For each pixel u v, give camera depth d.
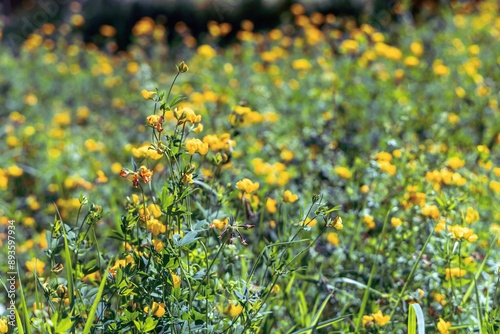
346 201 4.13
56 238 2.37
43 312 2.41
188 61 10.61
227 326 2.52
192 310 2.31
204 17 15.05
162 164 4.29
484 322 2.53
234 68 9.28
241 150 4.73
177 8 15.24
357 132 6.20
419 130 5.98
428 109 6.45
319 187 4.46
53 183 5.63
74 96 9.89
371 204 3.55
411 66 8.04
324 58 8.53
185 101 7.31
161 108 2.33
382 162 3.72
